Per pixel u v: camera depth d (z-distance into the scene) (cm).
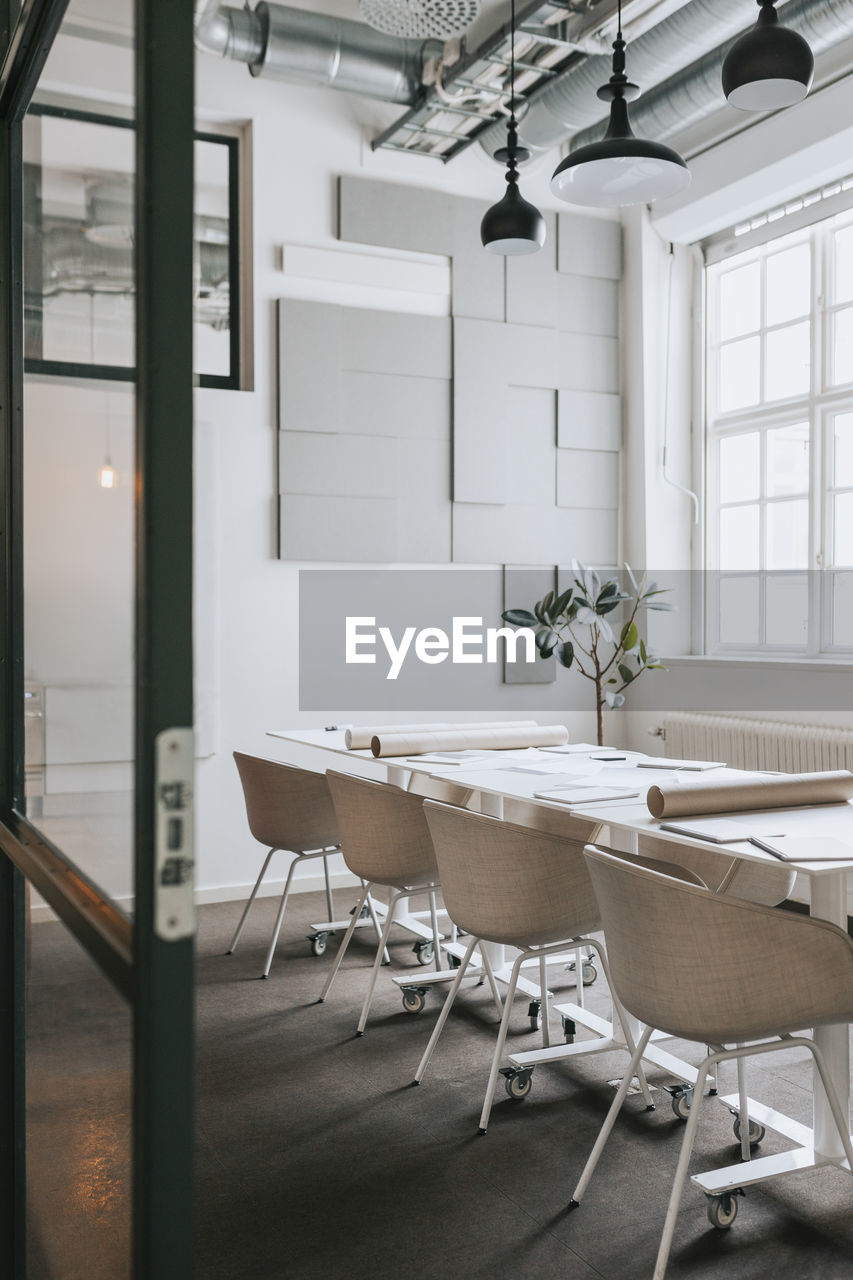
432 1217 247
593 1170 258
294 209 563
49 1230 168
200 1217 247
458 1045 352
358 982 416
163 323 102
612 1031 333
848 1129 254
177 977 101
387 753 390
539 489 629
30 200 179
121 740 121
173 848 101
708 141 583
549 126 532
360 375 579
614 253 648
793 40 308
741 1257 230
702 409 641
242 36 480
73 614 143
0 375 187
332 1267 227
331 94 570
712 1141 283
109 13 127
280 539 559
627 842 307
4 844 178
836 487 559
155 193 101
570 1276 223
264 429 557
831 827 246
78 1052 146
